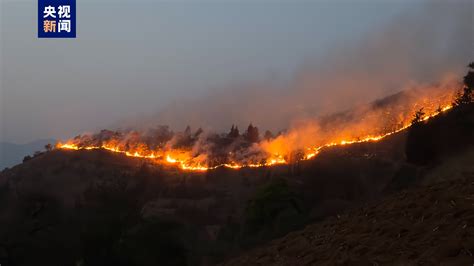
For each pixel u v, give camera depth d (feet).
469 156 50.26
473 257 16.57
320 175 92.27
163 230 51.78
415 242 20.76
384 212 28.09
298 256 28.19
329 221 35.76
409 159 64.34
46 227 58.49
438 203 24.54
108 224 51.70
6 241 56.85
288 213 65.36
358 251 22.74
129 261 48.96
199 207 211.61
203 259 53.57
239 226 81.71
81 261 53.11
